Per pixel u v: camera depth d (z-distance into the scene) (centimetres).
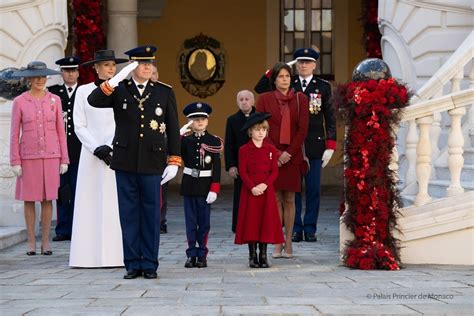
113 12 3331
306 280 1475
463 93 1702
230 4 4169
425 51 2591
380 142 1648
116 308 1211
